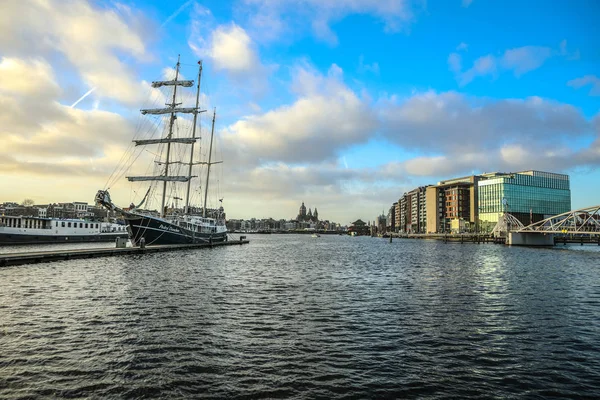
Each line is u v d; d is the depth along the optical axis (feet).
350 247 353.31
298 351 47.06
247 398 34.58
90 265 130.41
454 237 520.83
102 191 197.47
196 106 273.33
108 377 38.06
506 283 106.01
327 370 41.32
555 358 45.98
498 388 37.70
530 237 372.17
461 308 72.33
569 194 622.13
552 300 80.94
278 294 85.15
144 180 257.34
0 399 32.96
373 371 41.32
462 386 37.99
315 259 193.88
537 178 590.96
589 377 40.55
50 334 51.19
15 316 59.98
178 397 34.35
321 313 67.05
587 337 54.34
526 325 60.44
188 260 163.02
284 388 36.70
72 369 39.78
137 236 222.07
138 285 91.30
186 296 79.36
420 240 579.48
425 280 111.65
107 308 66.49
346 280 110.52
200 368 40.98
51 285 88.53
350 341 51.47
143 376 38.52
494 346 50.14
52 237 280.92
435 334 55.16
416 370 41.81
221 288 91.40
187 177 253.24
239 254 221.46
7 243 256.32
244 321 60.54
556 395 36.42
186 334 52.70
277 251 268.62
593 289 96.07
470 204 615.16
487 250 291.38
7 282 91.97
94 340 49.14
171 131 261.24
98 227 317.01
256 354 45.68
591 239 444.14
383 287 97.35
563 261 186.19
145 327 55.42
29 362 41.32
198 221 285.02
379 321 62.03
